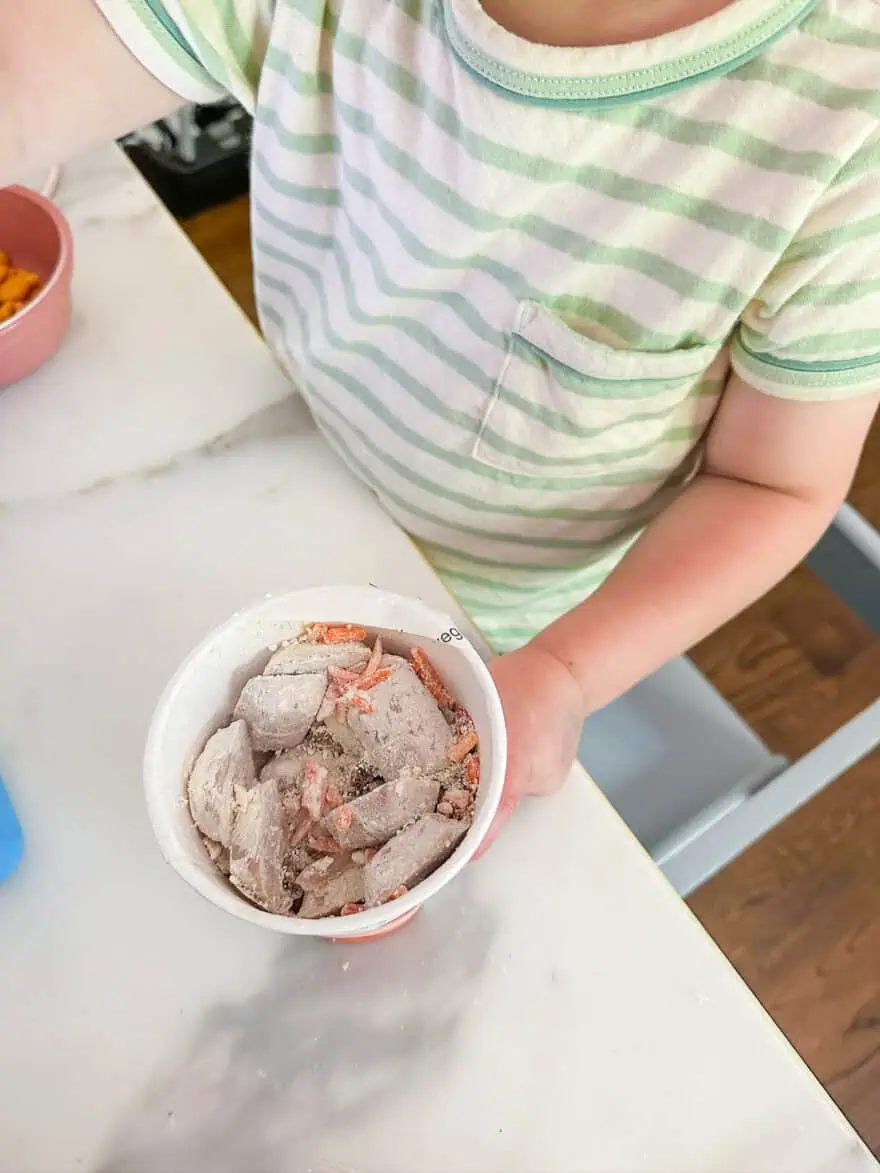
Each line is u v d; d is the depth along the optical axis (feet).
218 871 1.26
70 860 1.45
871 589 2.14
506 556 2.21
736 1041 1.34
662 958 1.38
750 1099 1.30
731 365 1.69
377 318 1.87
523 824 1.48
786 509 1.79
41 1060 1.33
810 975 3.52
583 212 1.54
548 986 1.37
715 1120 1.29
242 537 1.74
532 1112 1.30
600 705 1.74
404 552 1.73
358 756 1.37
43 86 1.70
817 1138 1.28
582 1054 1.33
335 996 1.37
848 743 2.00
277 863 1.28
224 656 1.36
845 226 1.41
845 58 1.32
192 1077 1.33
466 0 1.41
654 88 1.38
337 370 2.01
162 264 2.08
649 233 1.52
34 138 1.77
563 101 1.41
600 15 1.36
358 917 1.15
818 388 1.56
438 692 1.39
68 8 1.64
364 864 1.28
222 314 2.01
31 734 1.55
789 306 1.50
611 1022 1.35
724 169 1.43
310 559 1.72
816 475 1.74
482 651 1.65
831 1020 3.45
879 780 3.78
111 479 1.81
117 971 1.38
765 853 3.68
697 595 1.76
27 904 1.42
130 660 1.62
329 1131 1.30
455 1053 1.34
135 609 1.66
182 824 1.26
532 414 1.81
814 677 3.99
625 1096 1.31
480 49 1.42
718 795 2.42
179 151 4.43
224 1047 1.34
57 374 1.94
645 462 1.89
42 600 1.67
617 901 1.42
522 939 1.40
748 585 1.79
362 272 1.86
